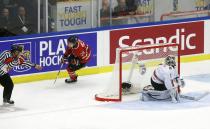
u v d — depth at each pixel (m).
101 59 29.36
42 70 27.92
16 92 26.02
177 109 23.66
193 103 24.56
